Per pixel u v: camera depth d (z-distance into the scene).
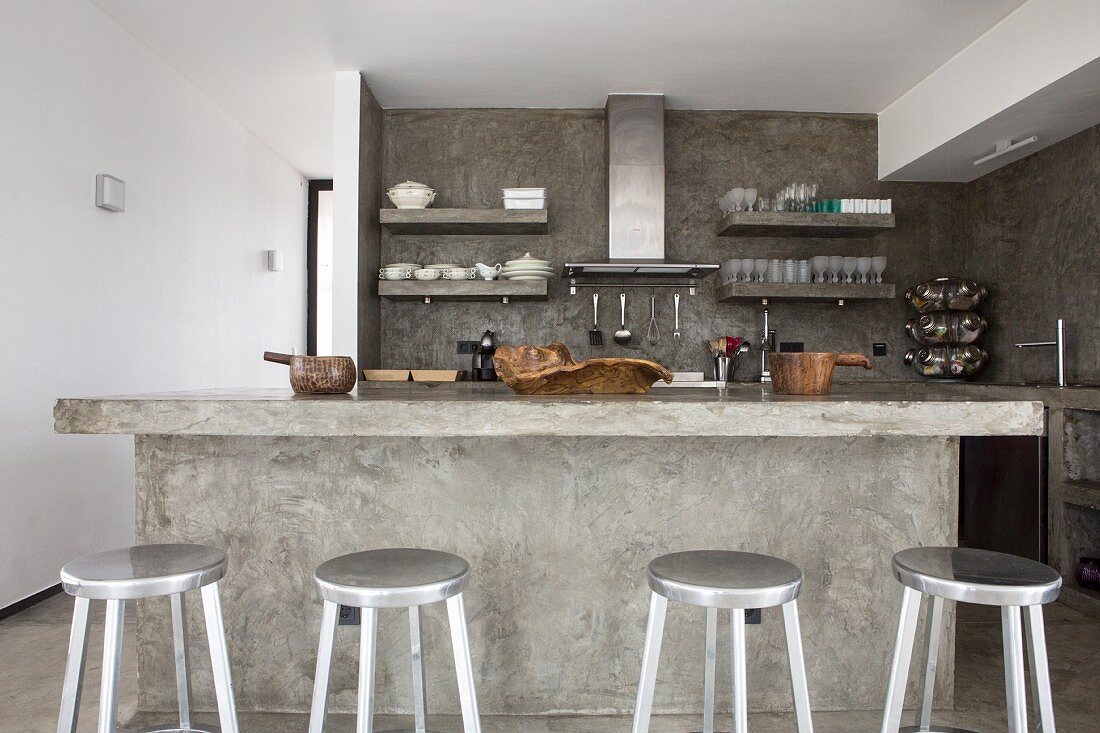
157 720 2.27
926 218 5.23
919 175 5.06
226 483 2.32
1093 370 4.08
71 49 3.59
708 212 5.15
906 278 5.22
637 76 4.55
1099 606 3.28
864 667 2.36
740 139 5.16
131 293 4.11
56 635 2.99
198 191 4.89
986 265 5.02
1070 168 4.25
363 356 4.60
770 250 5.17
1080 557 3.57
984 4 3.64
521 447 2.32
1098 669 2.72
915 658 2.37
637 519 2.32
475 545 2.32
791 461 2.34
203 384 4.98
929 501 2.36
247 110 5.29
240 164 5.56
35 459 3.37
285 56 4.31
